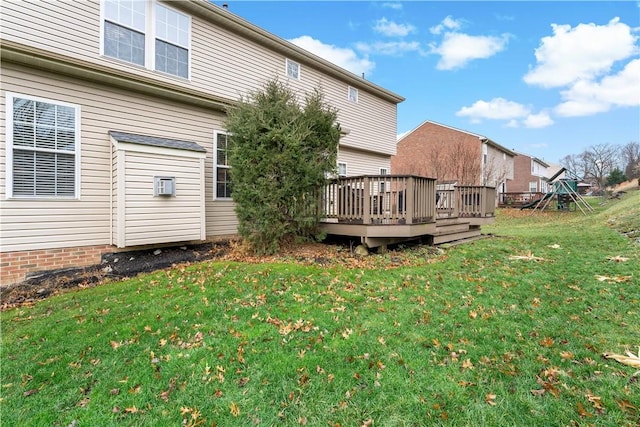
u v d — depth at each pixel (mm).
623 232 8422
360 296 4250
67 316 3799
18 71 5059
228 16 8023
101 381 2637
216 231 7512
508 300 4090
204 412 2281
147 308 3932
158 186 5895
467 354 2879
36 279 5043
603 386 2400
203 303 4023
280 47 9430
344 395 2404
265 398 2398
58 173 5438
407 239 7492
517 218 17672
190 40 7602
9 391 2537
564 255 6355
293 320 3580
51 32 5660
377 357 2867
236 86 8547
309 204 6535
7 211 4961
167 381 2615
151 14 6934
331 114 6656
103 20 6285
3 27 5191
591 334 3162
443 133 23922
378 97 13422
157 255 6238
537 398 2307
